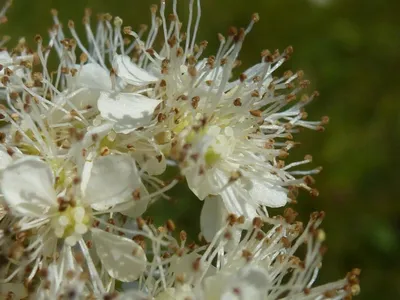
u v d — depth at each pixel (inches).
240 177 2.0
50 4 3.8
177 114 2.1
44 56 2.4
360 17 4.3
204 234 2.1
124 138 2.0
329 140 3.9
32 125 2.0
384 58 4.1
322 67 4.1
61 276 1.9
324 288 2.0
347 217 3.8
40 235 1.9
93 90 2.1
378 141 4.0
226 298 1.8
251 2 4.1
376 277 3.8
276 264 2.0
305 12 4.2
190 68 2.1
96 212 2.0
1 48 2.3
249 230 2.0
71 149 2.0
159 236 2.0
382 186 3.9
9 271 2.0
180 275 1.9
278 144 2.2
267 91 2.2
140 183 2.0
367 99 4.1
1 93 2.2
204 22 4.1
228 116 2.1
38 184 1.9
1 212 1.9
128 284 2.0
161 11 2.2
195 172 2.0
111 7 3.9
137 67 2.1
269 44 4.2
